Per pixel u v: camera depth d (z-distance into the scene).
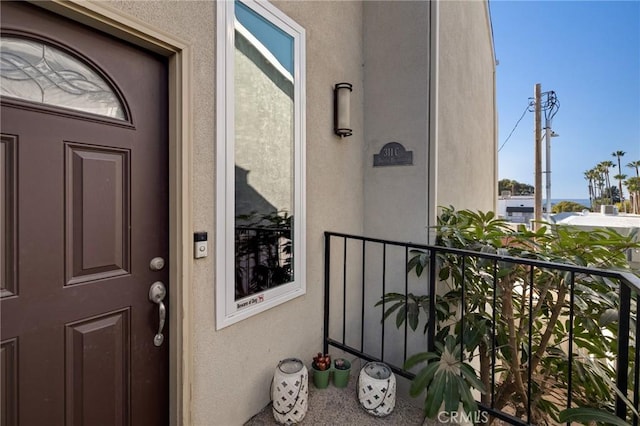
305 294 1.95
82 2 0.96
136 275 1.19
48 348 0.98
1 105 0.88
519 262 1.39
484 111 5.29
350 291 2.37
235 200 1.50
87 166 1.06
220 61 1.38
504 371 2.49
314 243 2.03
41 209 0.96
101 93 1.09
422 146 2.25
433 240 2.20
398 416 1.62
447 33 2.97
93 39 1.06
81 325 1.06
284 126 1.79
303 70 1.89
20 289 0.93
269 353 1.69
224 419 1.44
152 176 1.23
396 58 2.36
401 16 2.35
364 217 2.50
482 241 2.06
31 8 0.93
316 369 1.85
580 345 1.99
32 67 0.94
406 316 1.90
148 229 1.23
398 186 2.35
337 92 2.16
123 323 1.16
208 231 1.36
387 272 2.39
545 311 2.17
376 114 2.46
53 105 0.98
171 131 1.25
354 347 2.41
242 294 1.55
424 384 1.37
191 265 1.29
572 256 1.74
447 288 2.48
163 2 1.18
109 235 1.12
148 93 1.22
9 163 0.90
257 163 1.62
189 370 1.28
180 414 1.26
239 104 1.52
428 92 2.23
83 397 1.06
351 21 2.39
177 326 1.26
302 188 1.89
